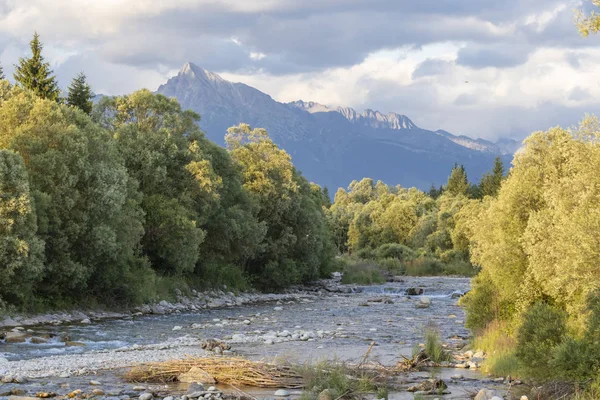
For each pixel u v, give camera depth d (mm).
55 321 37875
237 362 21500
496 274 26234
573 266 17922
